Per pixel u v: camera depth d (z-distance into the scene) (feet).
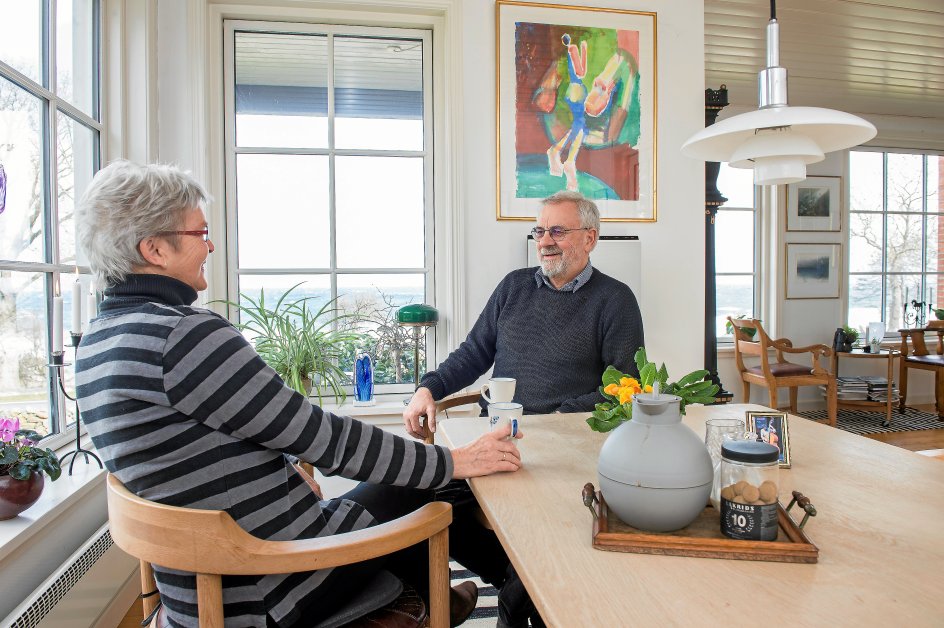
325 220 9.10
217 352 2.87
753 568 2.39
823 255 17.72
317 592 3.24
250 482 3.03
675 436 2.70
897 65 14.49
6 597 4.18
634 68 9.25
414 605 3.65
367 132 9.16
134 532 2.77
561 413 5.45
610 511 2.95
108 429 2.88
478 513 4.85
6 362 5.10
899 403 17.39
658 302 9.50
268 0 8.45
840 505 3.07
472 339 6.84
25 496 4.44
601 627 1.95
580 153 9.14
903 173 18.60
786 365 15.33
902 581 2.27
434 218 9.30
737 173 17.37
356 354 9.21
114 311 3.07
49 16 5.82
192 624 3.07
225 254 8.83
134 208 3.09
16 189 5.21
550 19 8.99
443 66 9.11
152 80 7.84
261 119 8.90
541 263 6.33
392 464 3.36
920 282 18.84
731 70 14.46
